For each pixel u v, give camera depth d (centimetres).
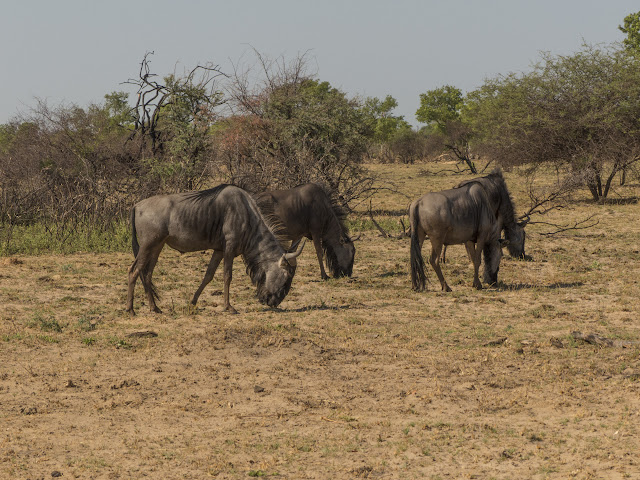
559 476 579
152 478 588
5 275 1545
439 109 9688
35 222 2312
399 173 6044
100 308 1246
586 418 709
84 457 629
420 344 1002
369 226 2433
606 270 1642
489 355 932
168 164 2408
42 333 1057
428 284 1500
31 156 2823
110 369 889
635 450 624
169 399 785
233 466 609
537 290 1408
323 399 781
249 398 788
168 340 1016
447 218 1372
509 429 687
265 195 1481
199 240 1188
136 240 1193
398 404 764
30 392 802
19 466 608
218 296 1371
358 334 1054
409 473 592
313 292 1416
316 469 601
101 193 2252
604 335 1034
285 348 969
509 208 1510
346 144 2822
